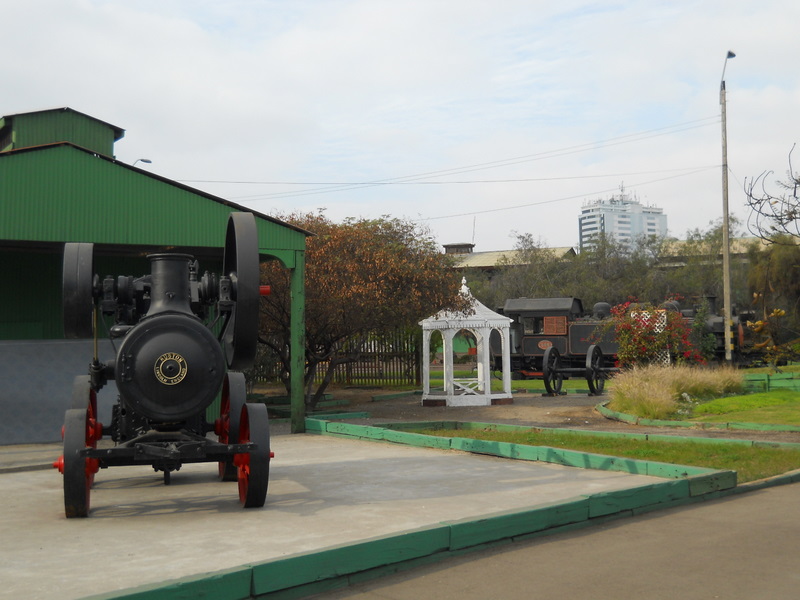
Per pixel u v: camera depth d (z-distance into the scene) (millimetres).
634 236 56812
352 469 9570
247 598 4762
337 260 16859
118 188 12898
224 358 6695
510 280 49500
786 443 10797
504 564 5562
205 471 9820
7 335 14328
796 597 4770
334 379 28203
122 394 6547
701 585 5016
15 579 4969
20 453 11664
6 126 16672
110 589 4719
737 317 33062
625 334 21828
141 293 7160
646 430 13492
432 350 28438
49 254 14727
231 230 7410
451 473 9102
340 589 5109
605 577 5215
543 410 17875
